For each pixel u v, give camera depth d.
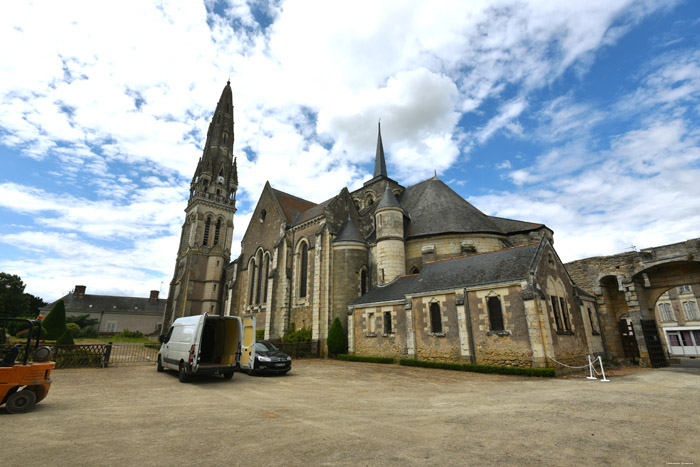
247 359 16.33
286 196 42.84
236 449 5.82
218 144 73.62
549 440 6.45
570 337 18.62
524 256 18.92
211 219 65.06
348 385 13.64
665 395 11.14
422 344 20.89
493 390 12.40
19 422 7.35
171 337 16.09
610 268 23.77
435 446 6.05
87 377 14.44
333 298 29.59
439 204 32.69
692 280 21.92
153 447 5.88
